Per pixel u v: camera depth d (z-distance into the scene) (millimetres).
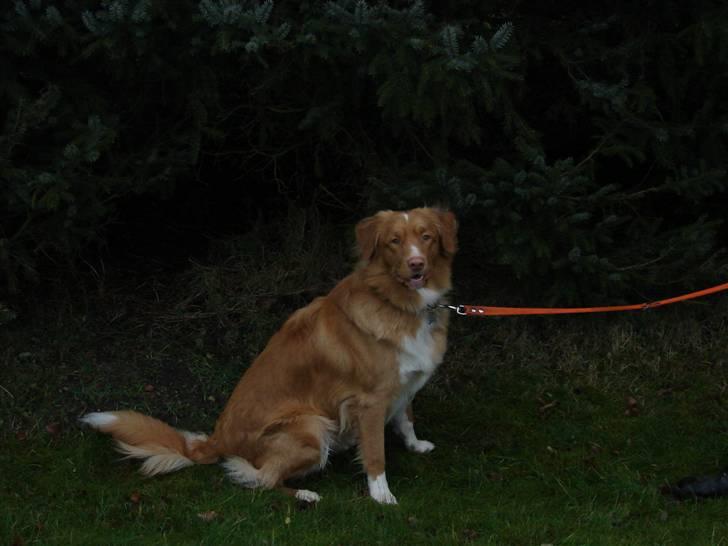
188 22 5953
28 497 5730
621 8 6230
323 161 6684
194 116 6168
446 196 6109
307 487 5840
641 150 6230
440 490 5820
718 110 6352
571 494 5793
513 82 6211
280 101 6344
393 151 6477
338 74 6039
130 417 5844
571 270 6285
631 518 5672
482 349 6449
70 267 6453
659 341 6496
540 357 6426
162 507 5680
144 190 6223
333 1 5926
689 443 6035
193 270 6523
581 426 6133
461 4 6129
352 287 5812
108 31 5809
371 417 5777
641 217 6445
